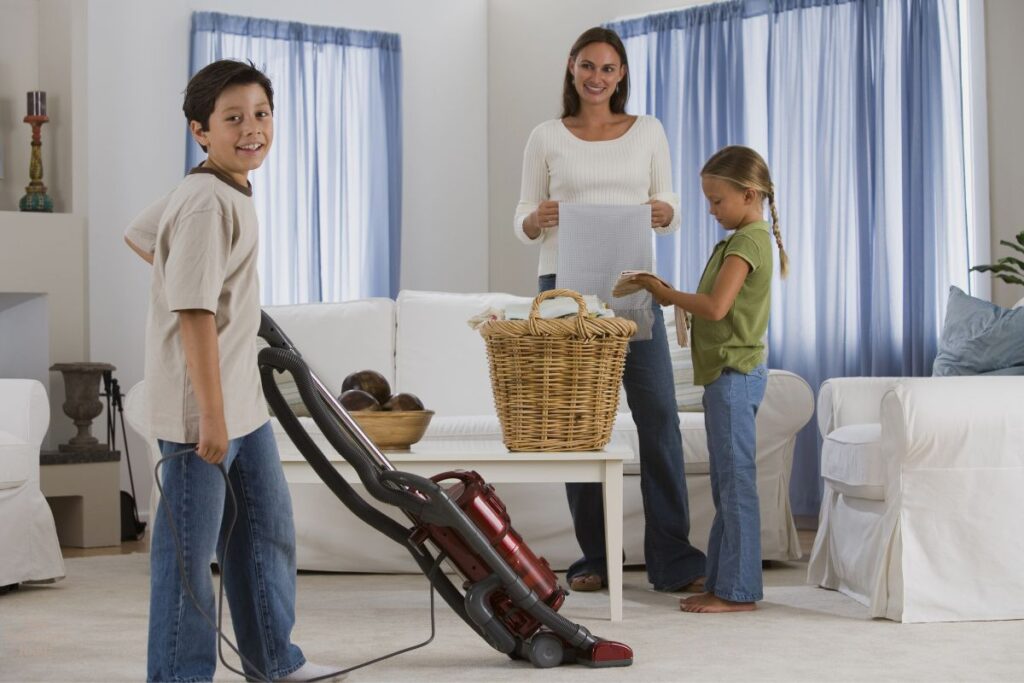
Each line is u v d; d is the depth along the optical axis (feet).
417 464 10.01
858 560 11.22
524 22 21.33
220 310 6.81
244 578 7.33
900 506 10.18
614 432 13.61
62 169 18.34
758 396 10.85
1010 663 8.31
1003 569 10.20
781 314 17.89
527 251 21.30
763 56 18.21
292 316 15.90
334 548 13.42
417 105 21.30
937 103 16.53
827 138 17.42
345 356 15.64
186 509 6.73
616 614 10.10
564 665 8.30
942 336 13.52
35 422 12.62
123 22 18.76
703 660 8.42
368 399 10.22
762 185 10.84
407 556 13.48
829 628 9.77
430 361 15.58
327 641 9.30
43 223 17.62
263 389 7.47
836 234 17.35
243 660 7.41
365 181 20.48
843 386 12.63
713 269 11.07
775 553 13.89
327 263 20.10
